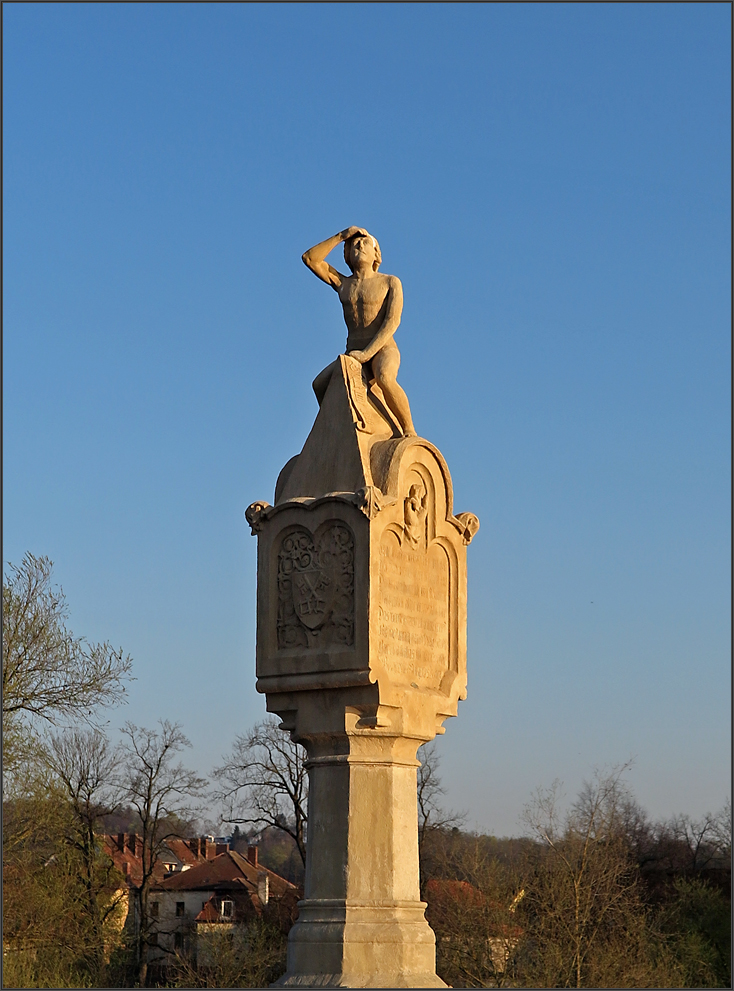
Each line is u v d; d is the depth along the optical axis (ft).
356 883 56.49
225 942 165.58
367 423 60.08
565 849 163.63
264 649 58.95
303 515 58.59
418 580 59.82
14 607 144.36
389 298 61.82
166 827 199.93
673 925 173.06
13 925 151.12
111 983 175.01
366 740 57.52
